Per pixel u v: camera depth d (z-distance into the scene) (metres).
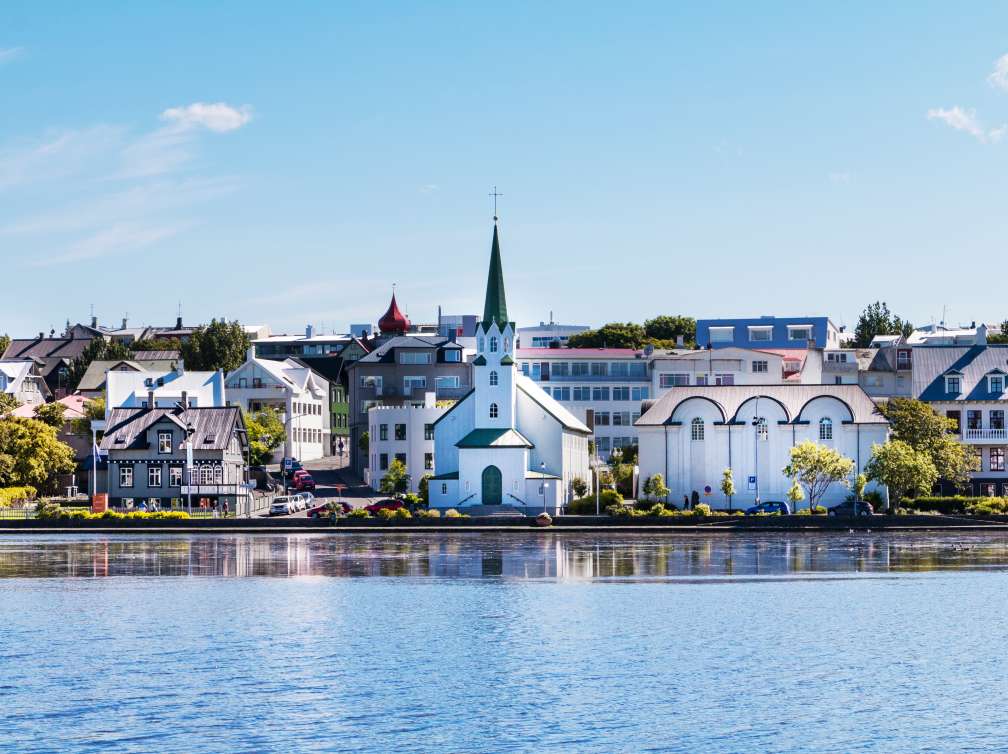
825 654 76.12
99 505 161.25
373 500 180.12
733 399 166.88
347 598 96.81
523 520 152.50
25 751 57.47
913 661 74.25
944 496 167.88
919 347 181.75
